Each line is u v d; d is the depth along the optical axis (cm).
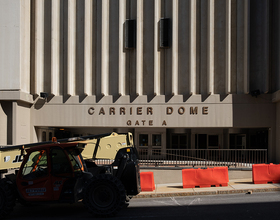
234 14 1636
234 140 2019
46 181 726
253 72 1638
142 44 1711
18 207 877
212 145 2025
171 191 1041
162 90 1700
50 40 1772
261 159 1545
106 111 1712
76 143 742
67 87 1723
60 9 1761
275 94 1527
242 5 1623
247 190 988
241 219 630
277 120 1562
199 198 926
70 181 726
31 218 721
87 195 689
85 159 841
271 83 1623
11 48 1638
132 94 1716
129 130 2067
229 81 1598
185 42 1683
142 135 1995
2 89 1628
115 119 1706
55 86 1752
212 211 719
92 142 840
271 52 1628
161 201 909
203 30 1666
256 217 642
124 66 1717
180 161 1445
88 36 1725
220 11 1642
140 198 994
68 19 1716
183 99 1656
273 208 724
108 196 688
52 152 754
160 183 1400
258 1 1634
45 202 725
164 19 1669
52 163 734
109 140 837
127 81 1719
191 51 1641
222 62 1648
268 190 991
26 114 1730
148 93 1709
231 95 1619
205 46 1664
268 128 1661
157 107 1677
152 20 1709
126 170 784
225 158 1445
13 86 1628
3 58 1641
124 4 1719
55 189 721
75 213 771
